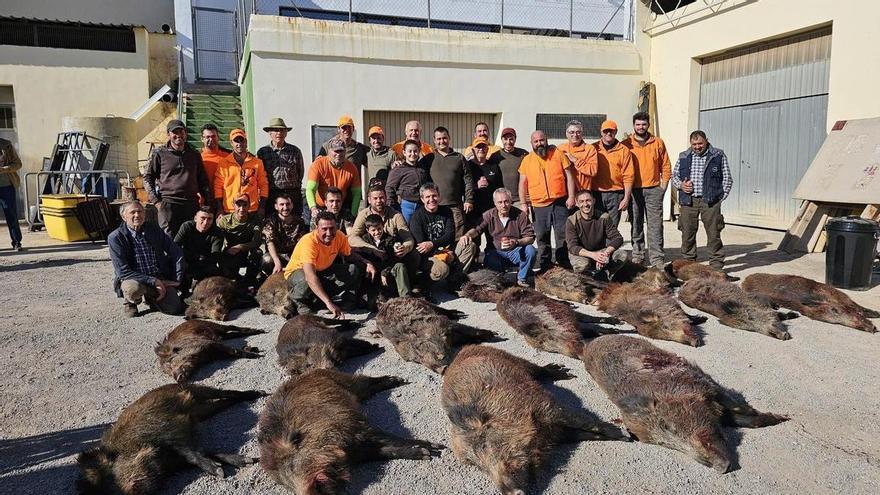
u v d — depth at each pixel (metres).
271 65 11.88
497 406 3.48
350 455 3.46
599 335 5.58
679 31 13.63
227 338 5.70
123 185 14.77
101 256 10.70
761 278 6.80
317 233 6.18
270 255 7.30
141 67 18.34
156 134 17.78
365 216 7.01
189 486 3.39
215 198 7.91
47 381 4.82
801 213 9.98
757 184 12.41
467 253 7.35
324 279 6.45
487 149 8.18
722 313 6.00
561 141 13.98
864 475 3.41
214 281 6.55
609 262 7.54
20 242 11.34
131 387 4.70
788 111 11.63
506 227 7.48
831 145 10.16
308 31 12.02
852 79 10.15
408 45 12.63
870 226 7.16
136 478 3.27
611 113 14.34
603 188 8.45
